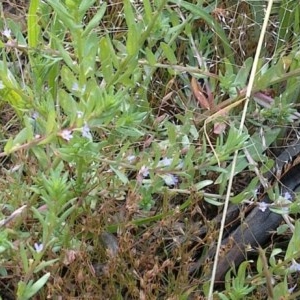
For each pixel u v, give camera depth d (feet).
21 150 1.34
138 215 1.47
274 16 1.79
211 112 1.52
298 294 1.31
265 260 1.30
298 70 1.45
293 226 1.41
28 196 1.38
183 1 1.58
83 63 1.22
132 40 1.24
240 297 1.27
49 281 1.36
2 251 1.17
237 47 1.76
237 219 1.50
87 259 1.34
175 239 1.38
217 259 1.33
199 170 1.41
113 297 1.36
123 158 1.35
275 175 1.54
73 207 1.22
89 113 1.15
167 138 1.54
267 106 1.60
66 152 1.19
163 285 1.44
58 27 1.42
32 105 1.24
